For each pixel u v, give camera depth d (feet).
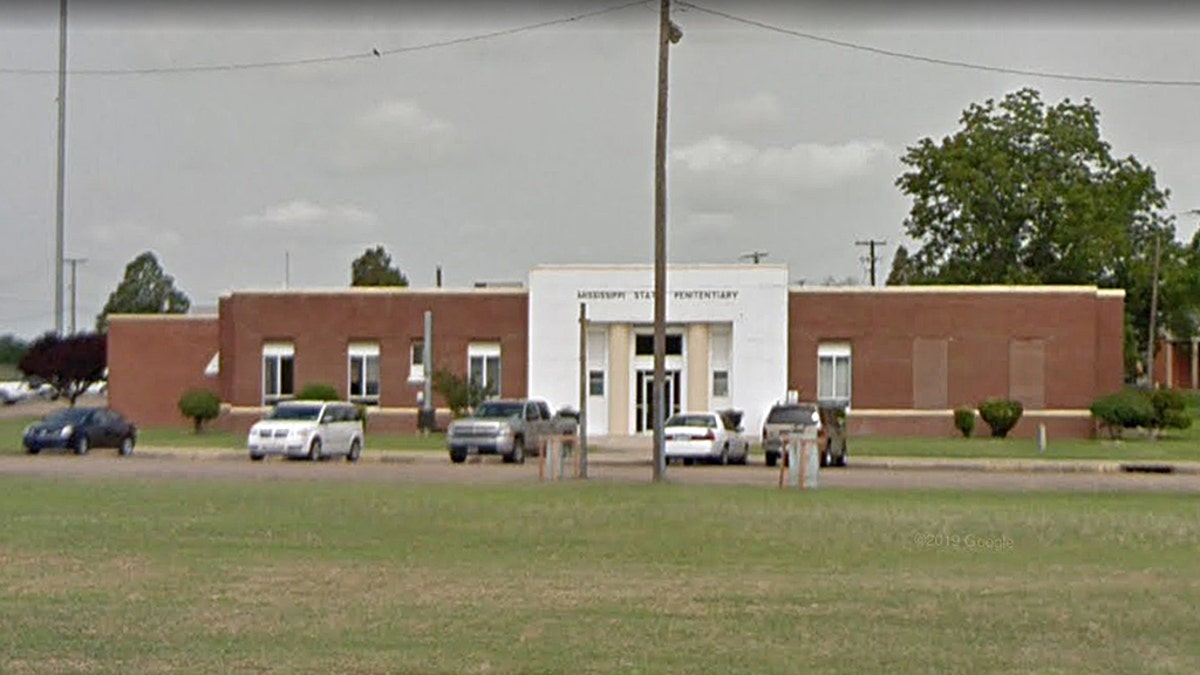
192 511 90.53
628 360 240.53
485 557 69.67
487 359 243.60
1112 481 145.28
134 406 266.36
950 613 55.06
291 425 171.22
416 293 244.63
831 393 238.48
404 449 193.36
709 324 240.12
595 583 61.46
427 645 48.34
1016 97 293.43
